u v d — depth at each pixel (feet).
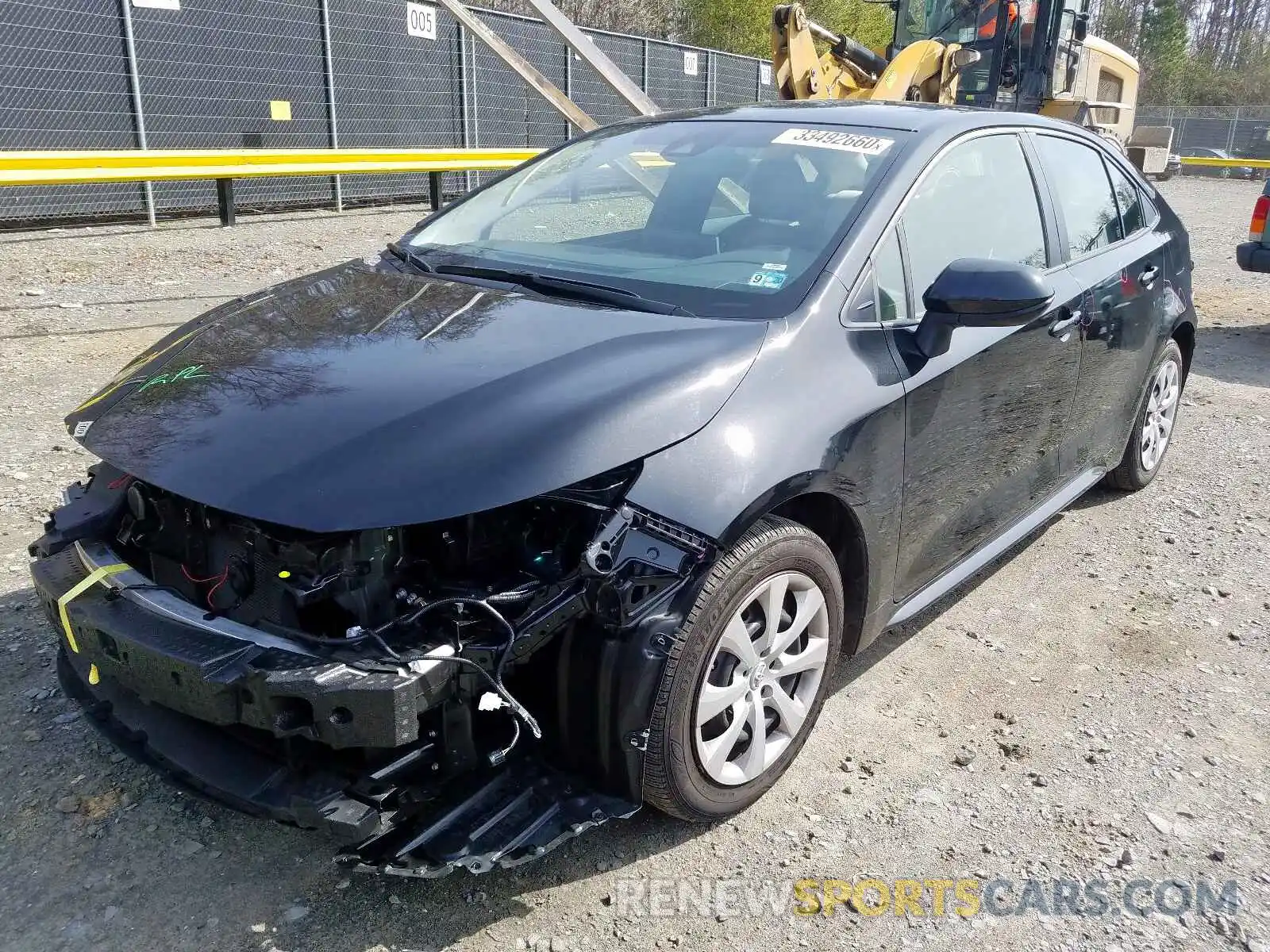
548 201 12.14
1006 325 9.37
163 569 8.26
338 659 6.82
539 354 8.36
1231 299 34.35
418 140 48.75
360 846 7.00
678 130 12.53
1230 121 129.70
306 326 9.37
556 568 7.65
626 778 7.72
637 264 10.32
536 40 52.70
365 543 7.13
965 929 7.84
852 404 8.93
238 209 42.19
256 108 41.78
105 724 8.16
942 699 10.85
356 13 44.57
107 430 8.24
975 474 11.06
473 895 7.92
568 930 7.64
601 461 7.40
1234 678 11.46
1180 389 17.17
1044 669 11.52
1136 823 9.05
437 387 7.88
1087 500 16.62
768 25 90.12
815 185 10.64
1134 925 7.93
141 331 22.98
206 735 7.70
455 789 7.51
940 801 9.22
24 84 34.88
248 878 7.96
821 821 8.93
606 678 7.50
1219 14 241.96
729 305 9.29
